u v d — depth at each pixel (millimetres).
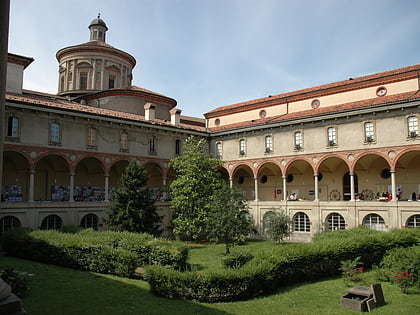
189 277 13234
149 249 18625
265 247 31000
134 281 15828
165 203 38062
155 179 42281
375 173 35250
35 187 33812
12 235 22516
